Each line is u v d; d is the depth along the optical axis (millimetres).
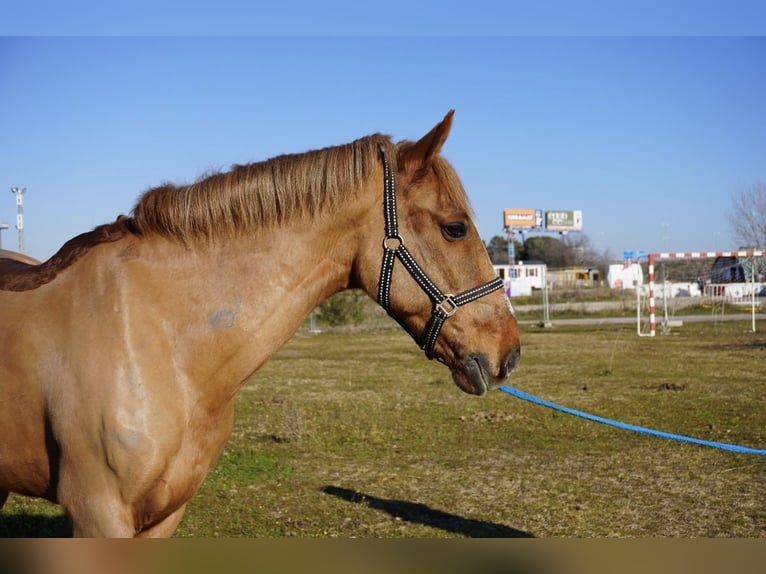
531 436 7570
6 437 2650
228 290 2672
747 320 23891
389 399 10078
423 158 2758
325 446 7199
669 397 9805
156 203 2711
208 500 5434
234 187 2713
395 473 6195
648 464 6395
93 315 2566
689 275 38750
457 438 7523
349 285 2895
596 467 6320
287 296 2732
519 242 67562
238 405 9656
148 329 2564
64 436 2492
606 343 17969
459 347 2762
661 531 4734
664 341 18234
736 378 11641
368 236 2777
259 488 5754
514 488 5727
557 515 5070
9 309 2688
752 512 5094
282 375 12859
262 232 2719
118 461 2443
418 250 2760
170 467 2551
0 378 2625
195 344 2619
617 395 10031
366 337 21688
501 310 2807
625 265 35938
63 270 2721
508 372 2779
